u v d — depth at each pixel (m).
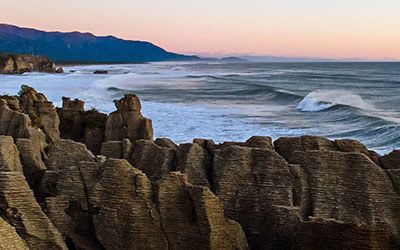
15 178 11.41
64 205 12.64
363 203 12.66
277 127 55.59
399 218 12.42
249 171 13.53
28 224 11.30
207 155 14.71
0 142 13.20
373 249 11.30
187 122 54.62
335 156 13.28
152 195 12.26
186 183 12.25
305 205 12.96
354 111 68.81
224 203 13.34
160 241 12.00
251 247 12.80
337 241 11.61
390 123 56.75
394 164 13.88
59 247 11.39
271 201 13.09
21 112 19.81
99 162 13.24
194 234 11.86
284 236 12.49
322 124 59.41
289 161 13.69
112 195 12.30
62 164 14.95
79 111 23.56
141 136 20.77
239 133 48.56
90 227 12.63
